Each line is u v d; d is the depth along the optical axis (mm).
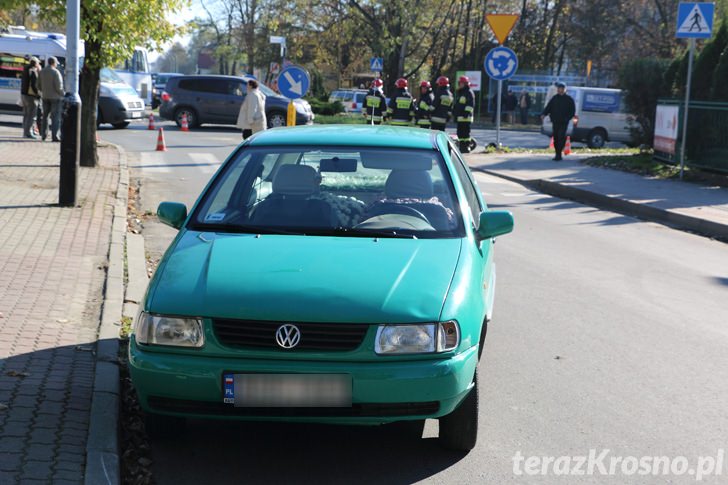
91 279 7883
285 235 5043
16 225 10078
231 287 4309
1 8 14656
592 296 8289
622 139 30547
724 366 6254
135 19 14984
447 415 4531
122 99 27922
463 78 23516
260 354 4129
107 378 5250
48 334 6168
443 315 4250
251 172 5641
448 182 5586
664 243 11430
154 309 4293
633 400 5523
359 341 4137
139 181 15844
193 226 5234
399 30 48219
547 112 22000
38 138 22016
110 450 4262
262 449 4699
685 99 17984
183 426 4711
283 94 19578
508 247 10758
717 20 23969
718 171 17188
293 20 52156
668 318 7547
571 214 13914
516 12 55875
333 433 4934
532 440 4852
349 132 6098
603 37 53344
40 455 4156
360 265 4559
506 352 6484
